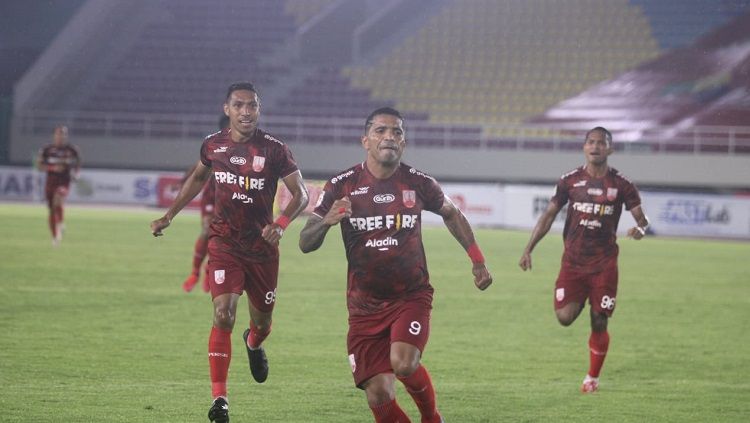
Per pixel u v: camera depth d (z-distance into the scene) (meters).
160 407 16.42
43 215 60.62
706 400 18.22
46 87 86.81
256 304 16.83
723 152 75.81
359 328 13.27
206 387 18.17
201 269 37.75
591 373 19.00
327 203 13.21
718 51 84.38
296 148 77.88
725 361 22.66
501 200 64.69
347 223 13.26
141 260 40.00
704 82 81.81
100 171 73.31
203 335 23.97
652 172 72.06
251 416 16.16
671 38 87.19
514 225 64.44
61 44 88.50
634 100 81.94
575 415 16.73
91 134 84.50
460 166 75.69
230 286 15.86
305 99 87.00
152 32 94.94
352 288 13.37
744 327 27.97
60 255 40.53
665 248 53.41
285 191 35.31
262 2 97.75
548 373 20.83
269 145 16.14
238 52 92.75
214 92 88.88
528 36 90.56
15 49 95.62
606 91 83.62
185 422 15.41
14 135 81.50
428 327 13.08
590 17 90.50
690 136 76.88
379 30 92.88
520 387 19.22
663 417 16.70
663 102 81.06
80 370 19.45
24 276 33.84
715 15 87.75
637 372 21.19
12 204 70.38
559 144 78.50
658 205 62.53
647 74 84.31
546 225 20.27
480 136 77.44
